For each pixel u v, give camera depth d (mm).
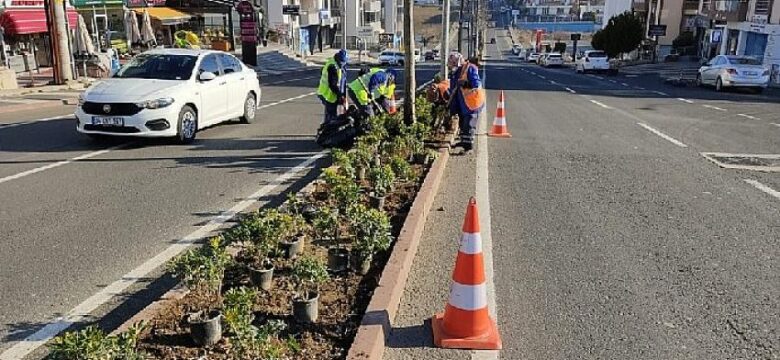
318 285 4449
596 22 103688
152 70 11609
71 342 3090
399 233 5605
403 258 4965
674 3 57031
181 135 10820
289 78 32281
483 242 5949
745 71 25922
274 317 4027
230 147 10734
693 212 7051
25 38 26406
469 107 10094
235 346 3459
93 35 30922
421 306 4543
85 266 5211
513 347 4039
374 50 83688
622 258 5574
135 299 4625
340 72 10828
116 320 4301
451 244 5836
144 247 5680
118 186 7844
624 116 16219
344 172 6762
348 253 4852
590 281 5062
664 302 4691
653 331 4254
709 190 8086
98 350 3064
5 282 4867
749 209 7203
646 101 21047
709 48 48406
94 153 9930
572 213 6949
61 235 5965
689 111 17719
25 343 3980
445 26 21109
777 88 29250
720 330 4281
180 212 6785
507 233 6230
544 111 17266
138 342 3617
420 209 6270
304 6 72562
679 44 54812
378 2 94625
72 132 11875
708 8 48531
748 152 10891
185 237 5969
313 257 4898
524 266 5367
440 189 7875
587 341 4117
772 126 14469
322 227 5156
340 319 4062
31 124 12875
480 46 63594
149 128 10297
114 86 10719
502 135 12289
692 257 5617
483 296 4090
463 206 7121
